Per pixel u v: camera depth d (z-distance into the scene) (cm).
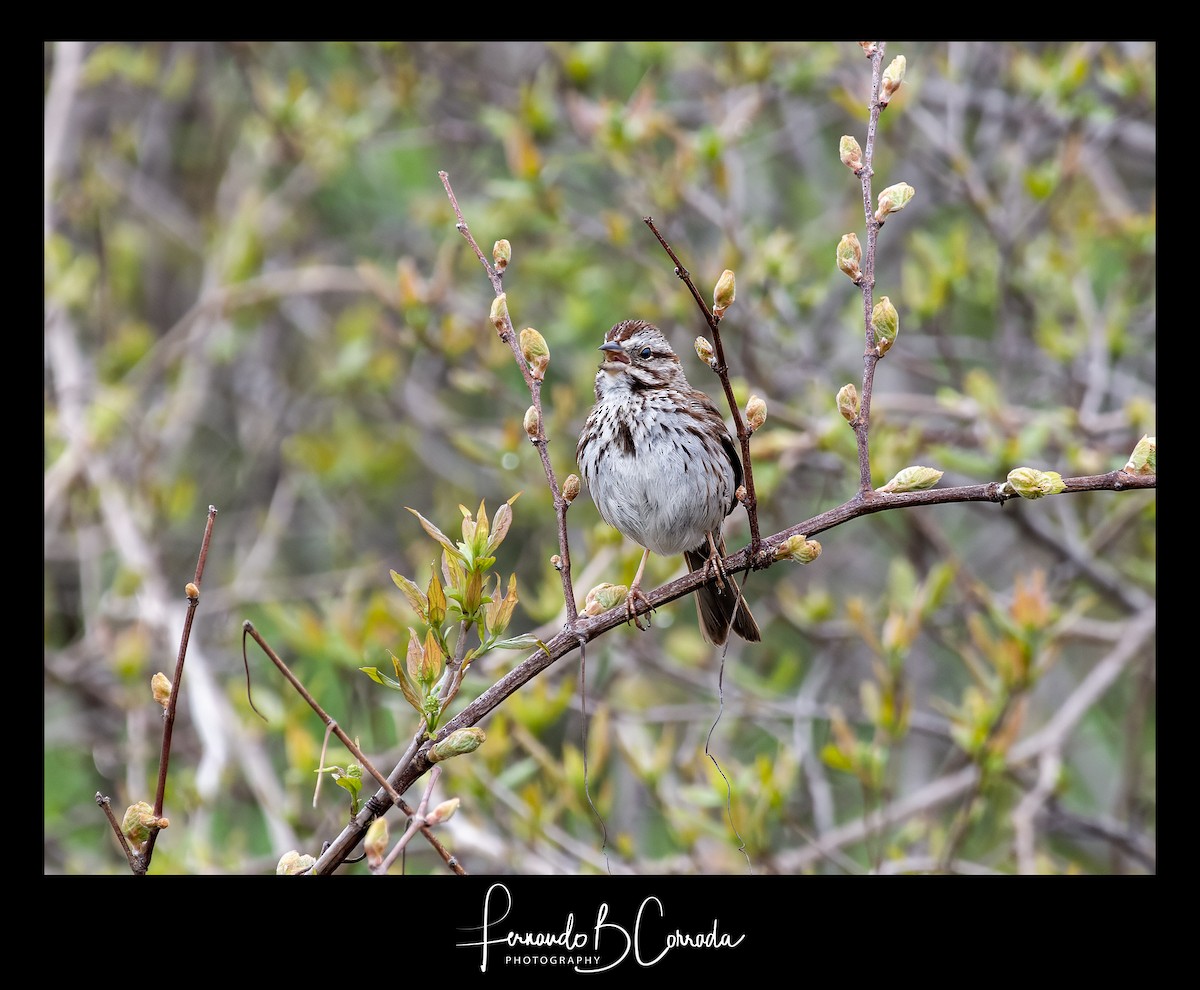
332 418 1623
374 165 1653
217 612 1344
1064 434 1186
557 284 1395
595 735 1002
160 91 1570
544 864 939
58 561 1477
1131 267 1381
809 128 1534
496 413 1579
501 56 1634
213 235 1552
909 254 1444
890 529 1335
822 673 1212
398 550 1527
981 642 984
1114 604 1265
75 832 1315
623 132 1200
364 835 595
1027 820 998
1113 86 1216
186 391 1444
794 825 971
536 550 1395
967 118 1525
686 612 1426
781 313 1238
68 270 1384
